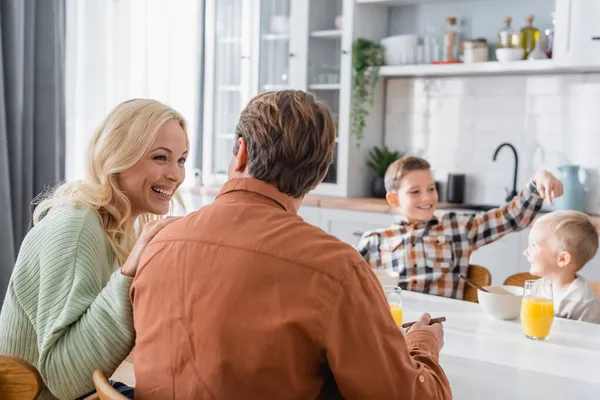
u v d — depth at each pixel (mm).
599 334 1755
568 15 3439
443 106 4180
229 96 4434
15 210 3291
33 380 1148
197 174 4480
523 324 1717
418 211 2732
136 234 1646
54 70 3371
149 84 4062
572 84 3760
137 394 1086
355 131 4160
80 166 3742
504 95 3980
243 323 978
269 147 1078
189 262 1036
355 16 4062
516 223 2699
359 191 4262
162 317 1042
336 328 979
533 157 3914
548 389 1328
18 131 3254
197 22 4359
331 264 989
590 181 3734
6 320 1411
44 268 1329
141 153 1473
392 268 2764
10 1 3176
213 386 991
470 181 4125
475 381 1368
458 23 4082
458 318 1891
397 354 1011
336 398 1083
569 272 2184
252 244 1011
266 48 4352
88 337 1215
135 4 3951
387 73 4047
